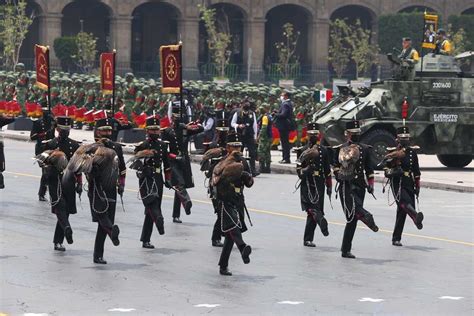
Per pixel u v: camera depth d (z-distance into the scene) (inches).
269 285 1579.7
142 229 1947.6
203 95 4173.2
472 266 1761.8
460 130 3383.4
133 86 4210.1
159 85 4200.3
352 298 1502.2
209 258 1790.1
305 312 1412.4
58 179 1809.8
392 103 3348.9
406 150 1947.6
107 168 1706.4
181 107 2175.2
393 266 1750.7
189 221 2201.0
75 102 4771.2
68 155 1862.7
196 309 1416.1
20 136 4338.1
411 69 3412.9
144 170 1868.8
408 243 1988.2
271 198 2625.5
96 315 1378.0
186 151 2177.7
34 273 1637.6
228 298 1486.2
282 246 1925.4
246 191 2768.2
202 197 2600.9
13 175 2972.4
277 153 3900.1
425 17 3476.9
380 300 1492.4
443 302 1487.5
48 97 2301.9
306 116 3917.3
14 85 4931.1
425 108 3353.8
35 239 1943.9
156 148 1877.5
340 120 3363.7
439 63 3437.5
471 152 3398.1
